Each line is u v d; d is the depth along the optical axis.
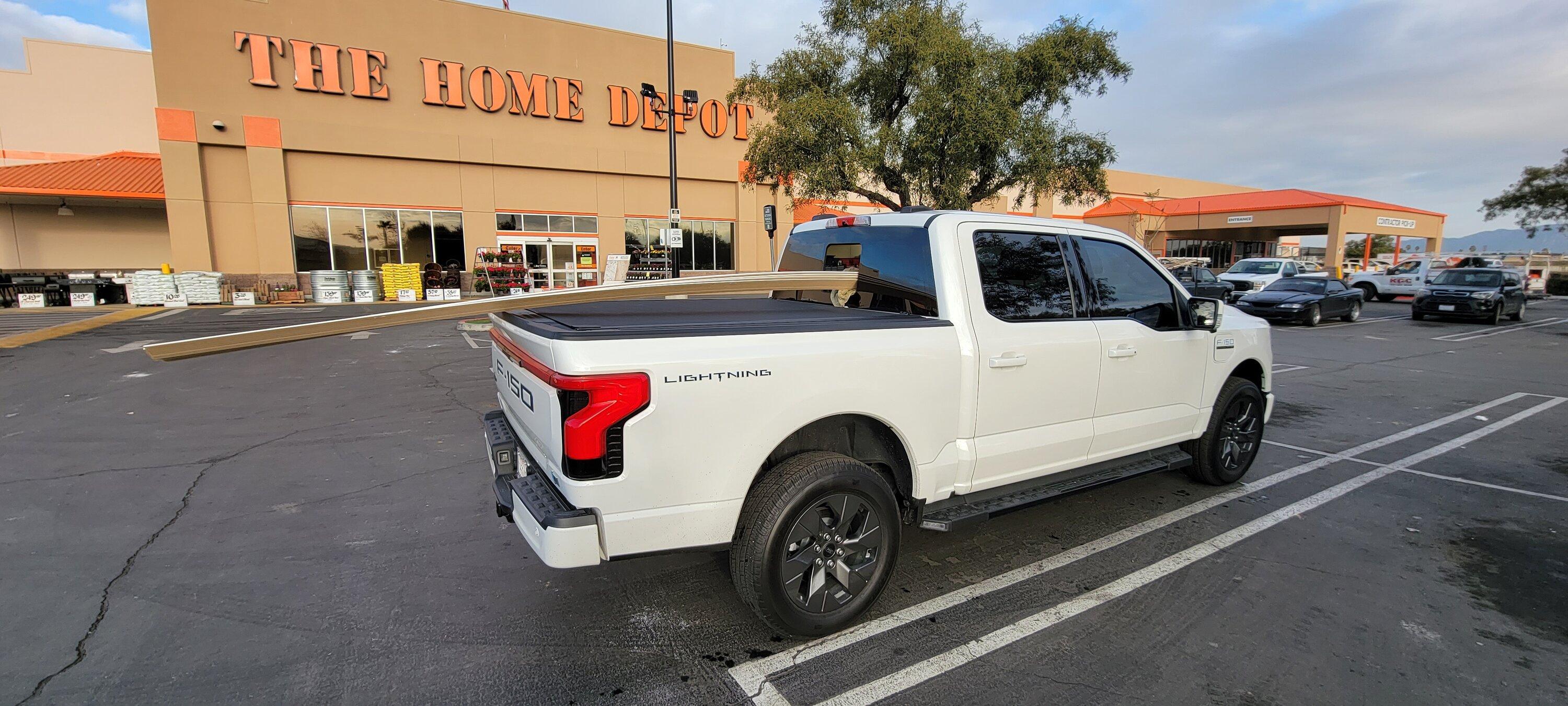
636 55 23.48
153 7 17.55
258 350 10.85
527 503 2.55
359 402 7.23
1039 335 3.43
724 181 25.39
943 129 11.56
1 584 3.32
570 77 22.48
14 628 2.93
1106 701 2.52
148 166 22.22
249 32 18.48
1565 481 5.06
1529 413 7.29
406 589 3.32
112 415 6.63
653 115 23.81
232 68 18.44
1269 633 2.99
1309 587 3.41
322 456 5.41
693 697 2.54
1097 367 3.70
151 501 4.43
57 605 3.13
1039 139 11.85
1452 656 2.82
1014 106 12.09
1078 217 37.19
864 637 2.94
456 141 21.03
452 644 2.87
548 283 22.58
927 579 3.48
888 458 3.14
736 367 2.55
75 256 21.70
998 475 3.39
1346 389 8.63
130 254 22.38
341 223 20.09
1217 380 4.52
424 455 5.44
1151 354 3.99
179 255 18.30
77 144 23.92
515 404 3.11
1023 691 2.58
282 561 3.60
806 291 4.48
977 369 3.18
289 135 19.05
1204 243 45.81
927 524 3.15
